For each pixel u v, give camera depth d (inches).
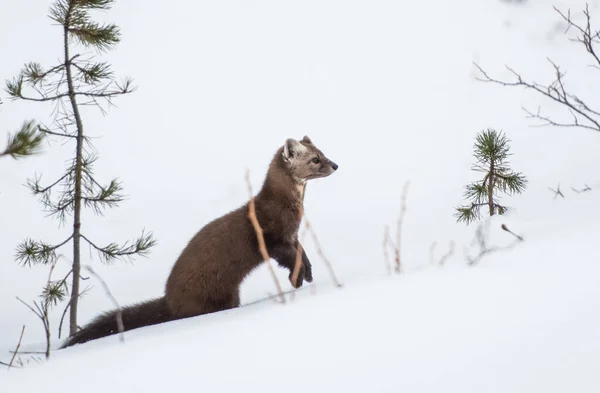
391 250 641.0
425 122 1069.1
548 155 829.8
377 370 192.5
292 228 458.3
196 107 1156.5
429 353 196.7
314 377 193.6
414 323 217.0
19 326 632.4
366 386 185.5
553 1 1206.9
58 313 668.1
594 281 220.8
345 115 1126.4
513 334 198.2
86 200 518.6
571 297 213.5
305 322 230.8
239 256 441.7
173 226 870.4
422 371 188.2
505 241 313.1
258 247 448.5
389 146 1029.2
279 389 189.9
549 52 1119.6
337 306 241.4
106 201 518.6
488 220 377.4
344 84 1198.9
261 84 1213.1
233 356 212.2
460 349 196.2
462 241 579.8
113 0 503.2
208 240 438.6
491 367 183.6
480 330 205.0
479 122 1029.8
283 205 454.0
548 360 180.9
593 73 1032.8
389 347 204.2
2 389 208.7
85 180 522.0
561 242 265.6
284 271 673.6
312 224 820.6
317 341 214.7
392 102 1135.6
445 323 213.0
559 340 189.2
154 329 328.2
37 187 524.1
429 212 762.8
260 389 190.7
